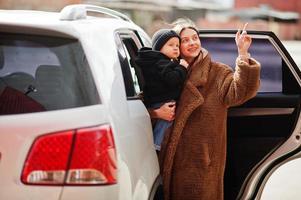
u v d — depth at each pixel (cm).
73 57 286
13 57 287
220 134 388
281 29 4138
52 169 265
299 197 700
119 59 336
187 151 383
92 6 413
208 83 388
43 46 288
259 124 460
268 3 4269
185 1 3919
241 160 461
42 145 265
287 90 466
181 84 381
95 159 271
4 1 2741
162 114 376
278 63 467
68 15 316
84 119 273
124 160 292
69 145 267
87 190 269
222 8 4206
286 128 459
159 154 384
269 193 715
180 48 391
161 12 3675
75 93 279
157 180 352
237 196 453
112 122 285
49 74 283
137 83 383
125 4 3525
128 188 294
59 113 271
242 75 368
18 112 271
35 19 304
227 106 387
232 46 477
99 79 289
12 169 262
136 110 338
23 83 283
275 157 451
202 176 383
